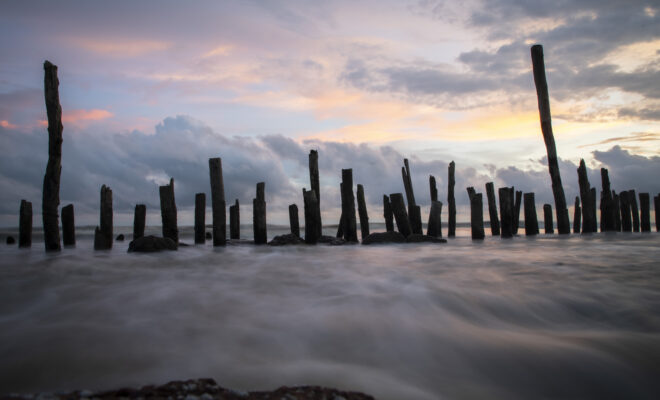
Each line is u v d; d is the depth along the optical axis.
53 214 10.82
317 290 5.45
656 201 21.56
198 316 4.30
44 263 7.33
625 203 20.92
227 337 3.71
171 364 3.16
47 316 4.27
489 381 3.02
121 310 4.50
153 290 5.45
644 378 3.07
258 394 2.51
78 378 2.96
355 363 3.25
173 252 10.45
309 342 3.63
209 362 3.21
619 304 4.69
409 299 4.87
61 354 3.30
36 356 3.26
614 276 6.03
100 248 11.38
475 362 3.29
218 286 5.74
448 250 10.70
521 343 3.62
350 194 15.58
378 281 5.91
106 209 11.50
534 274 6.27
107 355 3.30
